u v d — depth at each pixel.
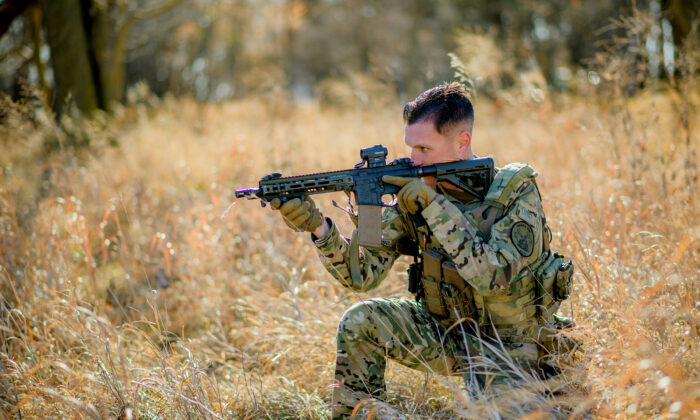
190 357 2.97
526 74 6.06
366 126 8.05
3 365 3.02
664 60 4.93
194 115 10.63
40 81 12.50
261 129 9.09
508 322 2.47
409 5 31.62
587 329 2.51
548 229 2.59
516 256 2.35
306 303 3.76
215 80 25.81
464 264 2.32
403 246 2.73
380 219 2.47
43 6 10.95
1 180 5.92
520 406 2.27
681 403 1.96
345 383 2.53
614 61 4.79
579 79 6.07
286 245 4.66
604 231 3.66
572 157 5.26
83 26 11.37
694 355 2.38
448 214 2.35
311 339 3.45
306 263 4.50
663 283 2.60
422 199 2.37
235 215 4.93
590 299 3.06
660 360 2.15
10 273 3.98
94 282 3.93
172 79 22.92
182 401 2.66
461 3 26.94
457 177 2.50
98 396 2.70
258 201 5.25
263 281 4.47
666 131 4.90
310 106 11.26
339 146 7.23
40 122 6.50
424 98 2.52
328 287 4.13
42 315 3.75
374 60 6.89
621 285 2.88
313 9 32.03
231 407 2.87
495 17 26.66
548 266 2.49
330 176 2.46
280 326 3.73
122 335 3.57
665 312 2.57
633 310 2.59
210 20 20.73
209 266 4.45
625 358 2.34
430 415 2.68
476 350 2.51
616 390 2.18
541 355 2.50
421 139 2.50
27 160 6.73
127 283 4.44
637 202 3.86
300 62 36.41
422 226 2.45
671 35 5.47
